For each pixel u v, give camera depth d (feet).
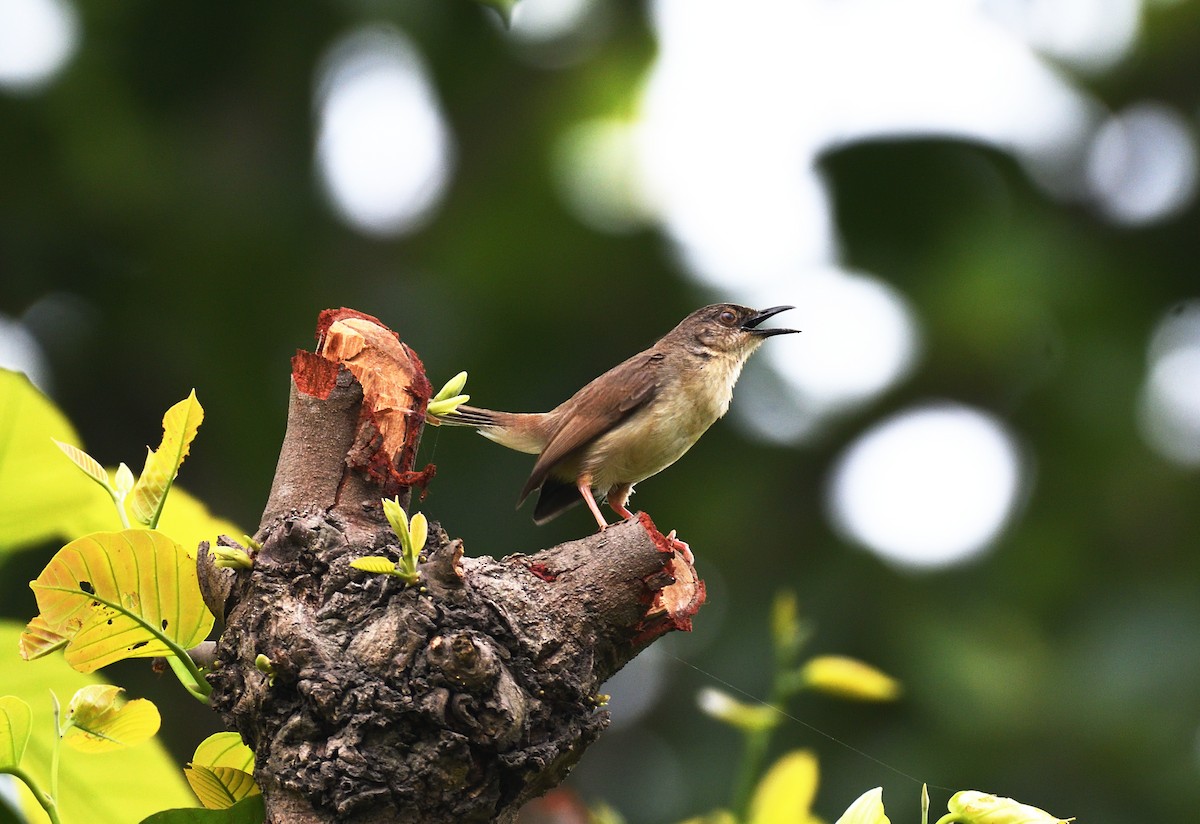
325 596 14.14
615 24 46.85
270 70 43.50
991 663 38.78
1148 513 43.01
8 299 41.91
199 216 42.93
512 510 39.96
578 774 42.11
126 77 42.73
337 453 15.11
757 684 39.22
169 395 42.16
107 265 42.78
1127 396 43.73
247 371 42.32
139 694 37.83
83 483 15.71
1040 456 44.06
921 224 44.47
